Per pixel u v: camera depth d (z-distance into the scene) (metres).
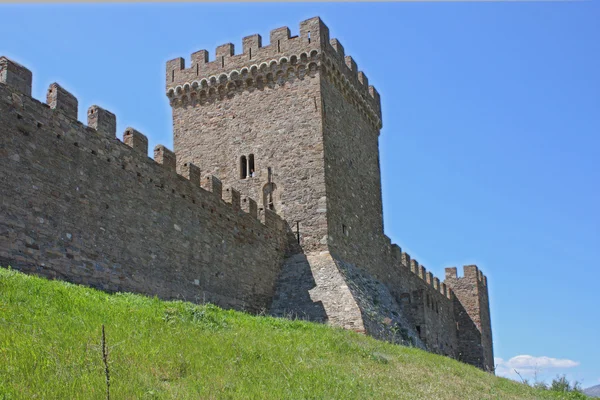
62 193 25.83
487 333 72.25
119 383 15.40
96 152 28.02
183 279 32.31
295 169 42.25
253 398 16.62
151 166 31.41
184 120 45.94
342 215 43.22
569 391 37.06
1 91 23.91
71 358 16.09
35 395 13.70
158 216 31.27
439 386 24.28
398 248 53.53
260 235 39.38
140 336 19.53
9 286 19.88
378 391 20.41
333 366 22.36
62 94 26.75
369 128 50.62
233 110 44.69
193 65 46.25
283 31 44.25
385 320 39.44
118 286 27.94
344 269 40.66
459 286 70.88
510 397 26.52
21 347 15.83
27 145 24.59
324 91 43.38
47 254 24.62
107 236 27.83
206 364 18.77
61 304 20.14
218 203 36.19
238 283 36.56
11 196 23.55
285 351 22.75
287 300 39.00
